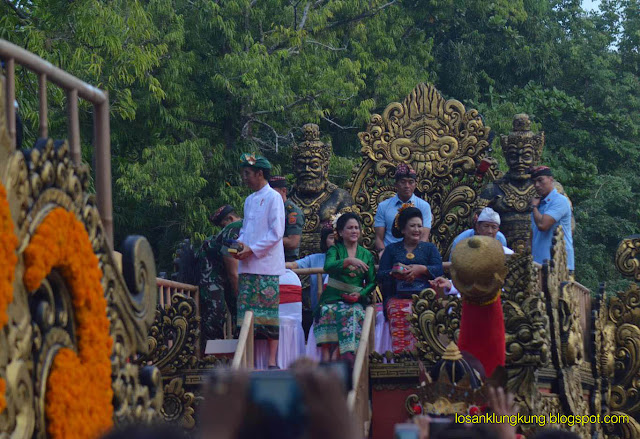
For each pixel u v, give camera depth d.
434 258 15.07
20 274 6.18
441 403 9.05
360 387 13.00
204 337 16.75
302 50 43.62
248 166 14.77
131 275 8.48
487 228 16.52
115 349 7.90
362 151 22.09
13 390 5.94
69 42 29.70
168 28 38.25
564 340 16.36
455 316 14.32
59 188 6.93
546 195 18.88
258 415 2.93
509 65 56.84
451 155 21.94
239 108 40.59
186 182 34.94
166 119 37.41
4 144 6.04
